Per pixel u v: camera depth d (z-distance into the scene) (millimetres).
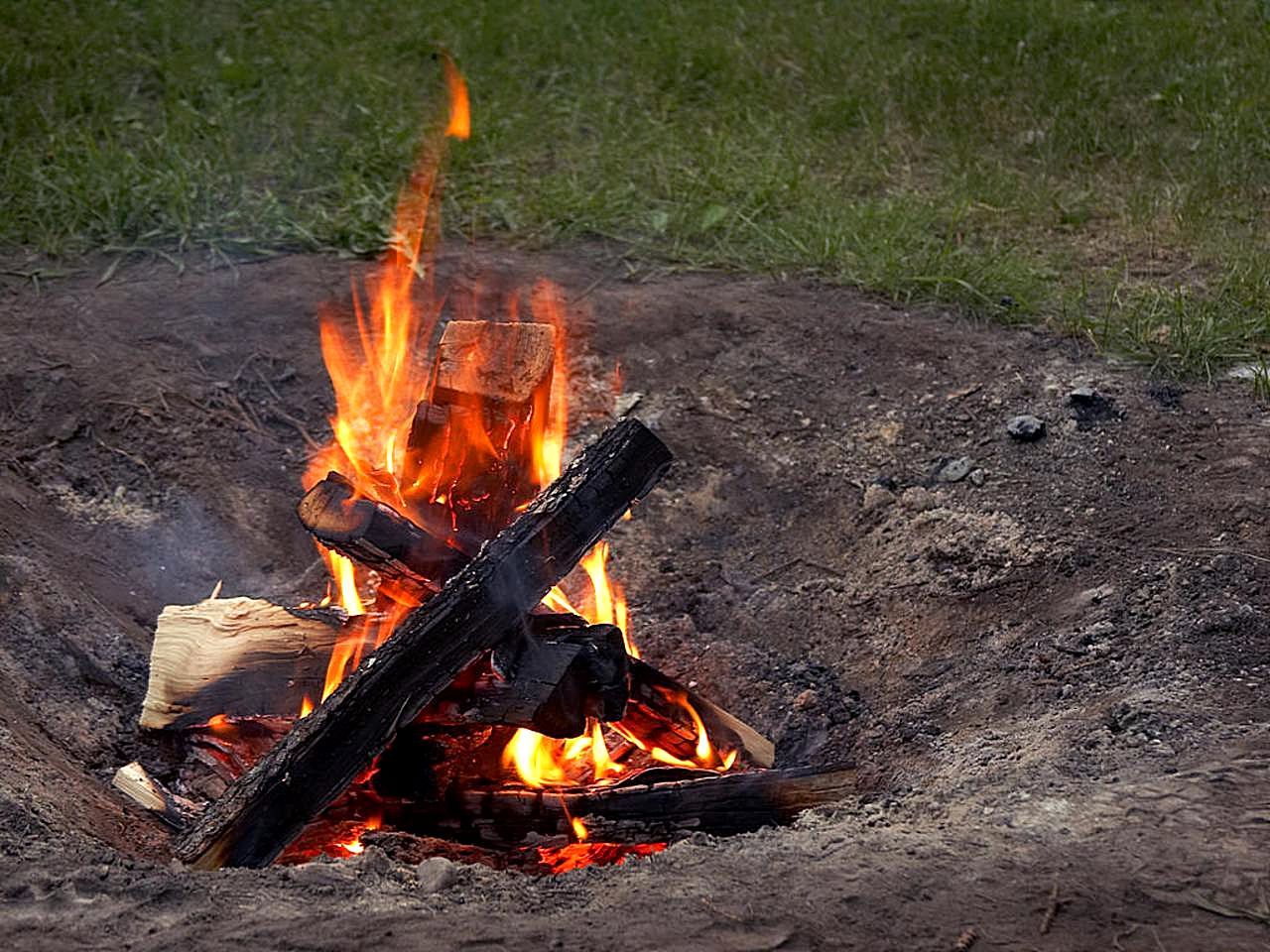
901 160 3193
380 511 1957
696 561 2398
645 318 2707
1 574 2166
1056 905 1699
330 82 3467
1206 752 1878
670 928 1673
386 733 1855
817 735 2127
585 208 2949
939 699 2113
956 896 1707
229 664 2037
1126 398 2498
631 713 2029
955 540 2305
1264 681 1997
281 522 2441
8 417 2496
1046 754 1912
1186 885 1717
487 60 3617
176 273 2785
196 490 2451
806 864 1748
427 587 1995
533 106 3385
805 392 2588
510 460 2066
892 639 2232
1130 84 3449
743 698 2184
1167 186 3045
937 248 2846
